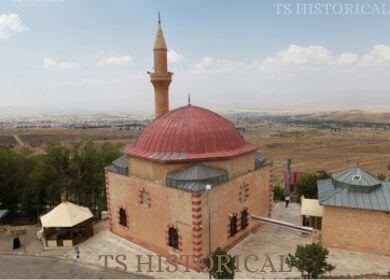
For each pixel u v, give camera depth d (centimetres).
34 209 5109
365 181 3197
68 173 4891
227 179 3102
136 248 3341
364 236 3077
